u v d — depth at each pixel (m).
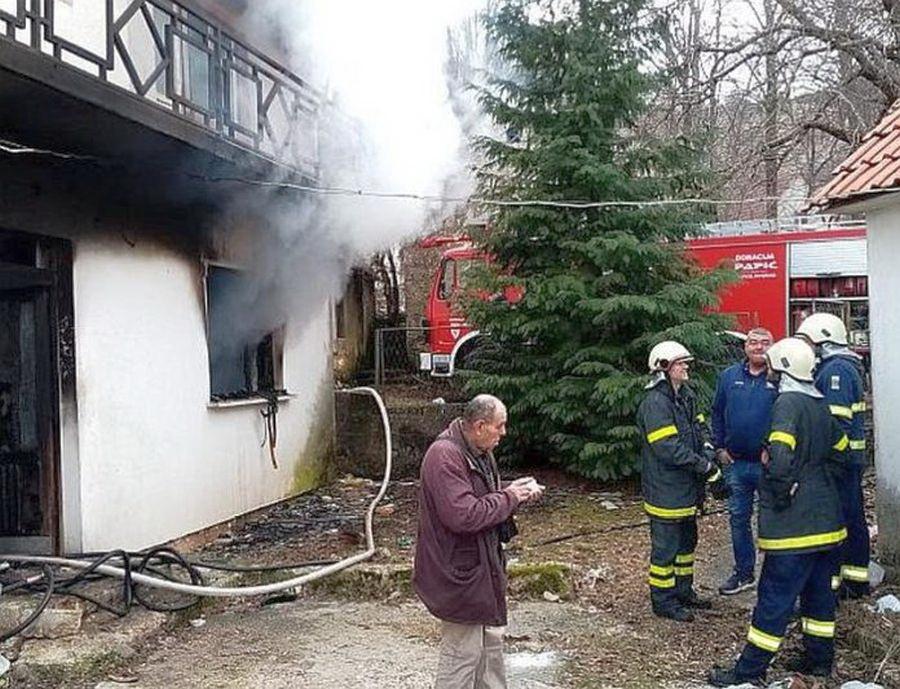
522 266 11.35
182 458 8.38
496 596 4.07
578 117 10.62
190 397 8.57
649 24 11.06
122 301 7.61
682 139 11.02
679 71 11.63
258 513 9.85
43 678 5.21
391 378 17.23
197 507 8.58
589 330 10.91
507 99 11.29
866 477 10.80
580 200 10.86
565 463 11.20
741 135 16.48
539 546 8.08
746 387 6.55
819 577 4.99
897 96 14.76
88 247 7.20
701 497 6.20
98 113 5.93
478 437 4.16
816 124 15.43
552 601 6.58
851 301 13.81
